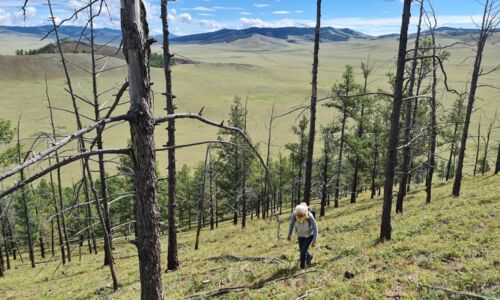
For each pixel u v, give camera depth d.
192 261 15.89
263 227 27.62
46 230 38.41
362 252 10.78
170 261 14.82
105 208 15.34
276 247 14.72
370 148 35.75
